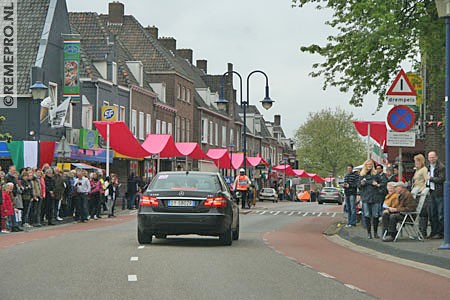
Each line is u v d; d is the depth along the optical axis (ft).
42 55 141.18
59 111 134.10
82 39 177.17
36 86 101.30
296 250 57.31
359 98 84.07
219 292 33.37
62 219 97.66
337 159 374.63
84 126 161.89
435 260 47.78
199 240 67.15
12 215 79.36
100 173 111.96
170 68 233.76
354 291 34.94
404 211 63.05
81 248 55.52
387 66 81.05
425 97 97.60
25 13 148.25
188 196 58.03
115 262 45.42
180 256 49.47
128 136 128.26
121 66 191.21
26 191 85.20
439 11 53.78
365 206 66.44
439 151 97.81
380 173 68.28
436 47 78.89
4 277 38.14
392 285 37.65
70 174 99.35
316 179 341.41
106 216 113.80
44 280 36.99
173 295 32.24
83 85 164.14
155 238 69.05
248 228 88.48
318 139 375.45
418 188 66.44
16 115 137.39
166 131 225.76
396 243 60.54
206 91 279.69
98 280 37.01
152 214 57.93
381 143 93.50
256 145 367.86
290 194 326.03
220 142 296.10
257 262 46.91
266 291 34.12
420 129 117.08
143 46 239.09
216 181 60.44
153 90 220.84
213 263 45.55
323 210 157.89
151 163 206.08
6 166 131.54
